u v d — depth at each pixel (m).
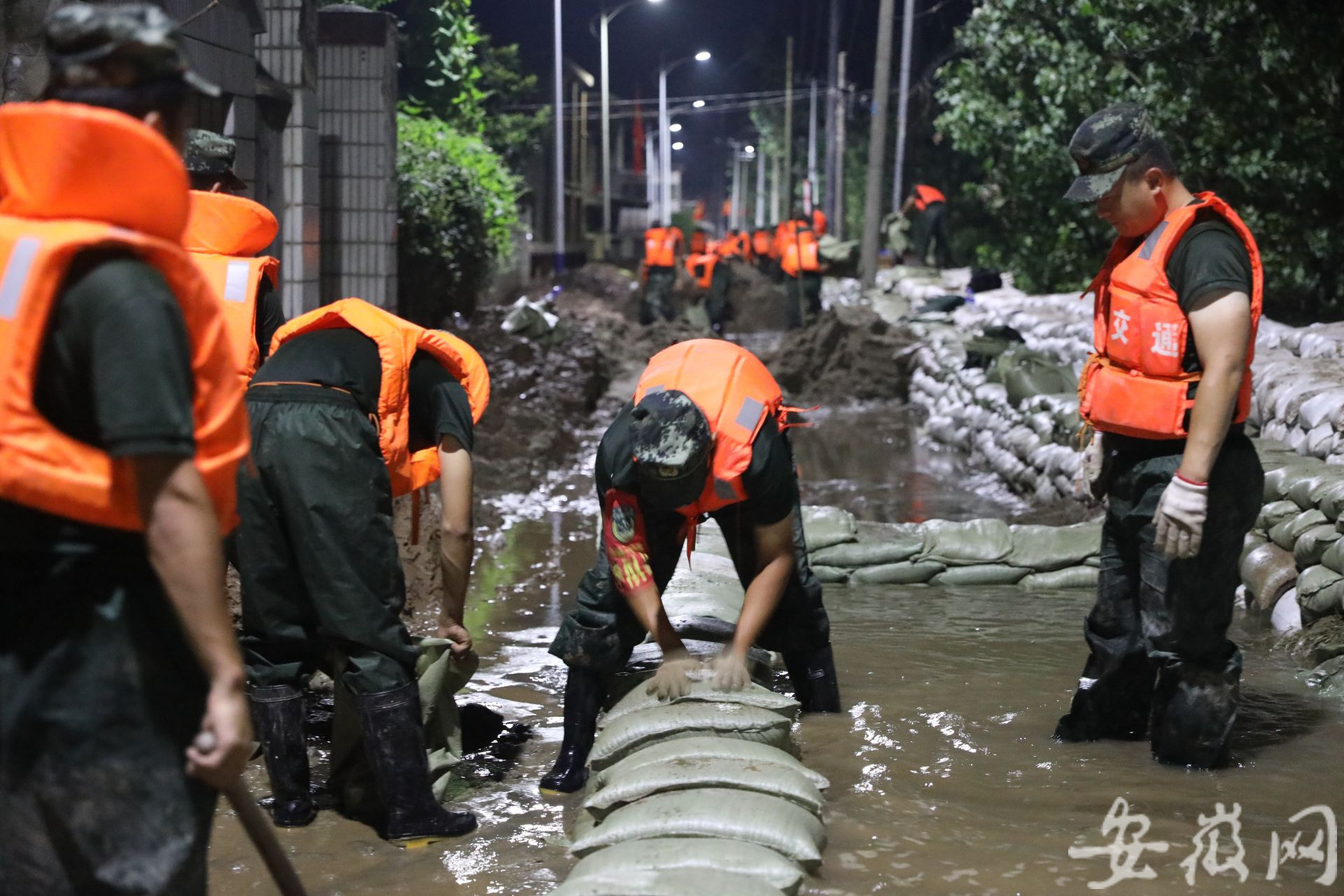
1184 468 3.62
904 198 32.69
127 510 2.11
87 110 2.06
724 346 3.89
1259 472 3.83
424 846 3.47
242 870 3.32
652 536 3.94
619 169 61.91
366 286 10.19
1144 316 3.76
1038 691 4.75
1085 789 3.74
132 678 2.14
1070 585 6.43
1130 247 3.95
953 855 3.26
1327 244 12.30
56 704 2.11
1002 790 3.73
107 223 2.12
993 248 19.84
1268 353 7.77
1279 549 5.70
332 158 10.06
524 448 10.01
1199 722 3.87
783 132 50.97
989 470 10.06
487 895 3.16
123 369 2.03
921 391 14.20
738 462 3.58
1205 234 3.68
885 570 6.49
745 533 3.93
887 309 17.72
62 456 2.07
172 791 2.18
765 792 3.27
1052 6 14.68
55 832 2.12
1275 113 12.52
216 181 4.14
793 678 4.52
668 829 3.07
